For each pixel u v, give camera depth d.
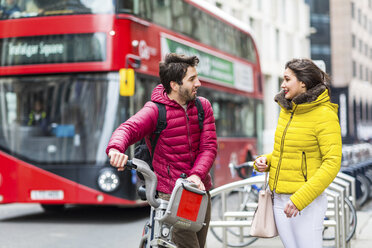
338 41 69.69
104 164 11.01
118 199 10.97
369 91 79.25
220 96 15.20
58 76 11.23
